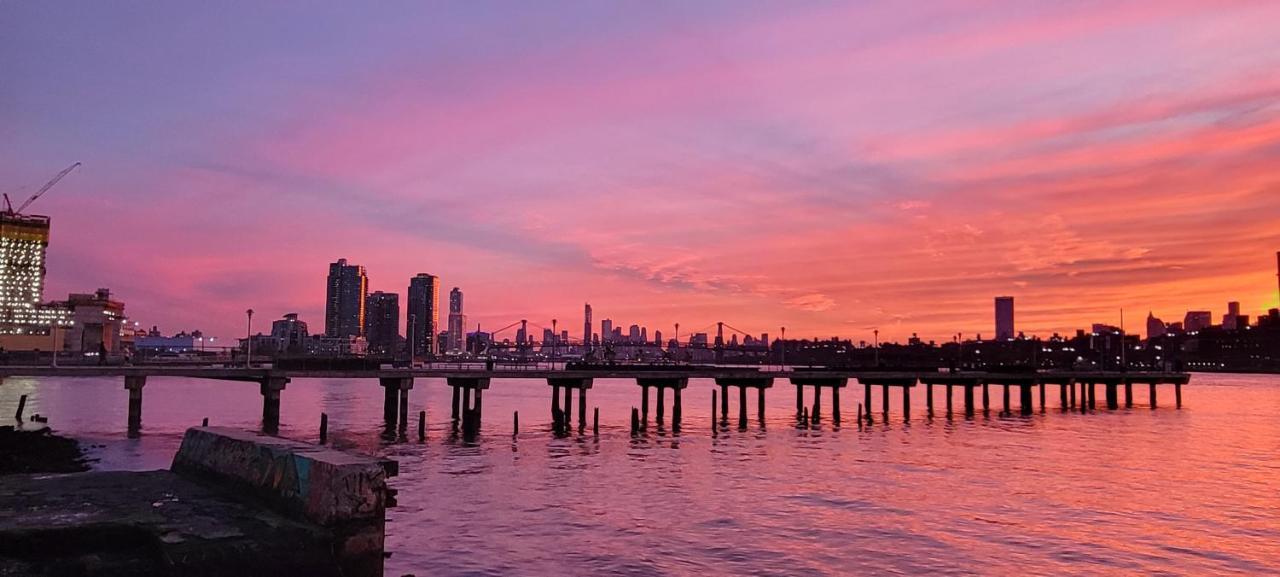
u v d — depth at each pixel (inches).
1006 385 3750.0
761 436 2425.0
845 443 2218.3
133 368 2304.4
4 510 450.0
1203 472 1649.9
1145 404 4817.9
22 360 5684.1
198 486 542.0
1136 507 1227.9
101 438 2176.4
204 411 3607.3
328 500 425.1
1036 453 1988.2
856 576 829.8
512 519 1097.4
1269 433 2667.3
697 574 830.5
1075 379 3939.5
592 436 2378.2
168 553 385.4
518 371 2544.3
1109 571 863.1
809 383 3144.7
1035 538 1010.7
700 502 1245.7
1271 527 1089.4
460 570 826.8
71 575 375.6
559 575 815.7
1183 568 879.1
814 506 1216.2
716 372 2915.8
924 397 5959.6
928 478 1524.4
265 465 495.2
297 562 408.5
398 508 1170.0
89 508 458.9
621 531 1028.5
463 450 1974.7
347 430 2492.6
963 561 895.1
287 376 2316.7
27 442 1808.6
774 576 826.8
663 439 2303.2
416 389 7317.9
